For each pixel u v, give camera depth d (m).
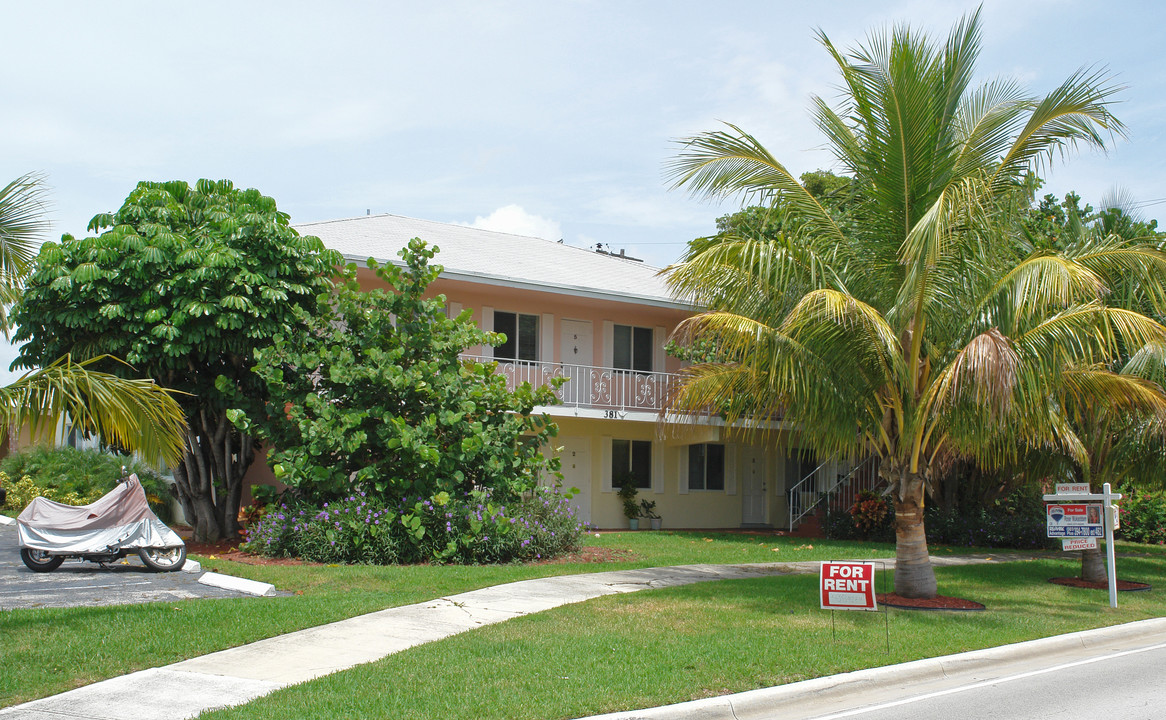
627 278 24.34
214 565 12.98
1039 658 9.41
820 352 11.74
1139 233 16.48
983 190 11.36
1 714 6.23
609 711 6.55
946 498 22.56
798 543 20.23
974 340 10.43
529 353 22.41
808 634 9.47
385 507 14.38
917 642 9.30
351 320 15.65
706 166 12.42
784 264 11.73
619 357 23.80
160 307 14.50
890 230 12.02
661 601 11.35
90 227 15.56
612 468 23.61
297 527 14.21
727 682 7.43
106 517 12.67
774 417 19.30
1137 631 10.83
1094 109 11.15
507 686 7.08
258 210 16.08
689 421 22.03
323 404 14.59
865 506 21.38
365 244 20.77
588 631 9.31
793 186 12.48
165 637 8.36
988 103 12.18
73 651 7.76
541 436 16.48
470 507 14.77
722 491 25.64
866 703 7.38
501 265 21.84
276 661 7.88
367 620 9.68
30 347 15.18
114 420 8.68
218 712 6.23
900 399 11.95
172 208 15.51
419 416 15.27
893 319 11.95
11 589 11.06
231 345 15.02
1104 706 7.25
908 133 11.43
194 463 16.73
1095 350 13.13
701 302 12.95
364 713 6.30
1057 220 21.58
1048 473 16.94
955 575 15.38
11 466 23.23
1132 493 25.16
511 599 11.27
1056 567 16.86
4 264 9.84
